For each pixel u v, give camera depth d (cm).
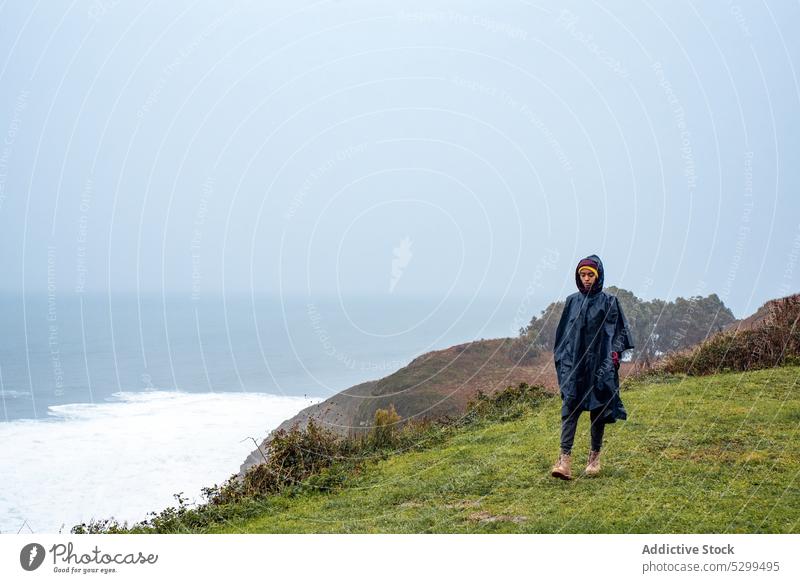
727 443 742
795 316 1250
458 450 892
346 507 704
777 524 521
